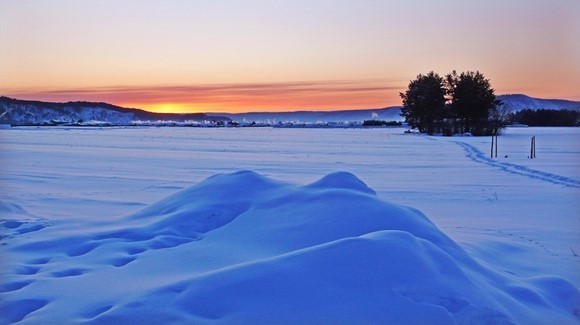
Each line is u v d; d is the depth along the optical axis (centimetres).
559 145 4119
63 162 2253
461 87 7062
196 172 1888
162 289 452
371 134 7744
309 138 5778
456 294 424
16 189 1356
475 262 557
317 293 419
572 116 11031
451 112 7406
